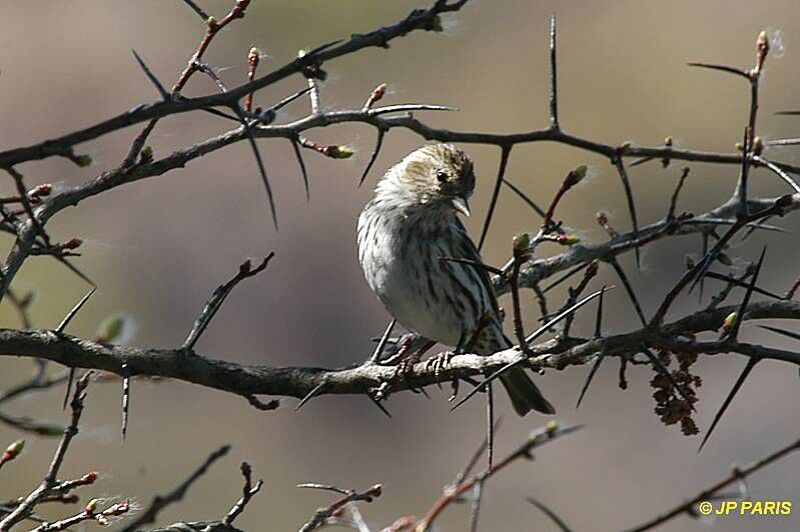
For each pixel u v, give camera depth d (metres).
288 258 17.94
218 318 17.53
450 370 5.88
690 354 5.23
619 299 17.09
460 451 16.70
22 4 19.80
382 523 16.23
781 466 15.22
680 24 21.20
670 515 5.10
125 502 5.98
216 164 18.23
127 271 17.31
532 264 7.75
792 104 20.61
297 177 18.30
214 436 15.66
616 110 20.70
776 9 21.36
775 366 16.22
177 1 20.38
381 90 6.08
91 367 6.31
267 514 15.51
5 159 4.74
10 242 16.34
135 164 6.02
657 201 19.33
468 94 20.48
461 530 15.63
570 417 16.73
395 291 9.31
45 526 5.78
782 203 5.17
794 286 5.63
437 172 9.18
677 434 16.39
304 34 20.72
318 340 17.67
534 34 21.16
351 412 16.67
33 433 5.68
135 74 19.59
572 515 15.91
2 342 6.25
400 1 20.91
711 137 20.48
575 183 6.39
